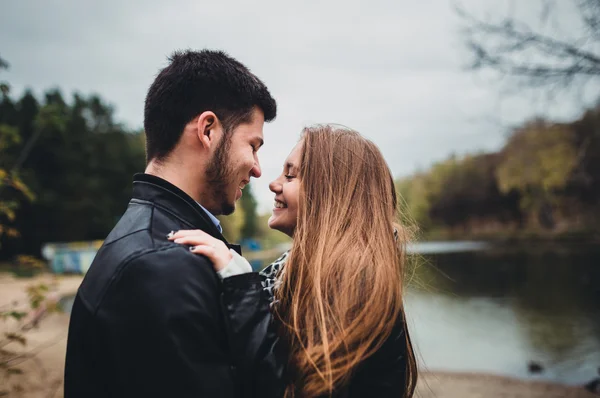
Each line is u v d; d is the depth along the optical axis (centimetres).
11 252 3691
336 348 116
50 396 467
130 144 4941
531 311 1342
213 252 112
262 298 117
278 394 107
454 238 6800
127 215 118
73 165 4206
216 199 130
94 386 105
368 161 150
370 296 123
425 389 672
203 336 100
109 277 103
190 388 94
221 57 129
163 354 94
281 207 162
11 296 1132
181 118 123
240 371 108
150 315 96
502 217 6488
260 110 133
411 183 8219
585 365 791
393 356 127
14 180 322
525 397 632
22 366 596
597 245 3447
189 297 100
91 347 104
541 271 2444
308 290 128
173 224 115
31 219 3853
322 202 144
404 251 166
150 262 100
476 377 727
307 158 151
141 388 95
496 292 1734
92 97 5044
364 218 140
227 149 125
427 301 1521
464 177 6838
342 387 116
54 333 993
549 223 4766
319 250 133
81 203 4050
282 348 118
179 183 124
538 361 826
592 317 1217
